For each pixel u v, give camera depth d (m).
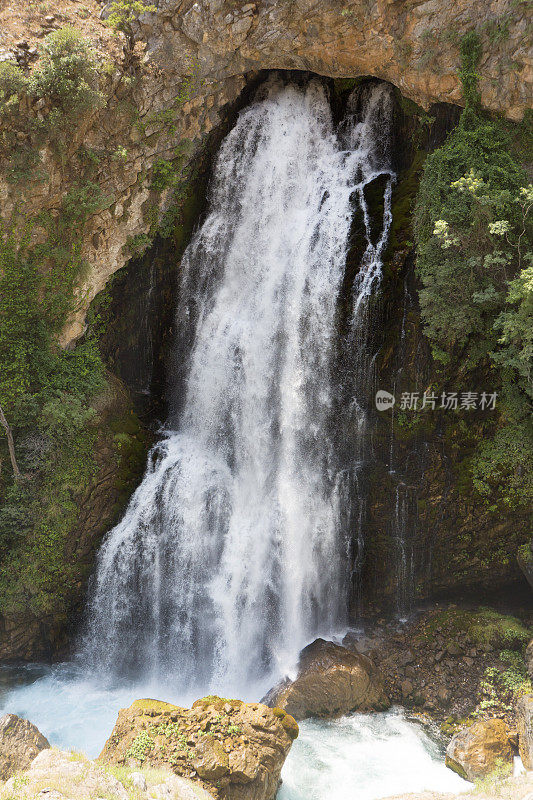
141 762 10.91
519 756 12.09
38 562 16.23
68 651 16.72
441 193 15.23
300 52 17.27
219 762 10.59
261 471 17.67
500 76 14.74
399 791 11.61
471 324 14.89
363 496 16.53
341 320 17.06
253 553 16.77
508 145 15.02
